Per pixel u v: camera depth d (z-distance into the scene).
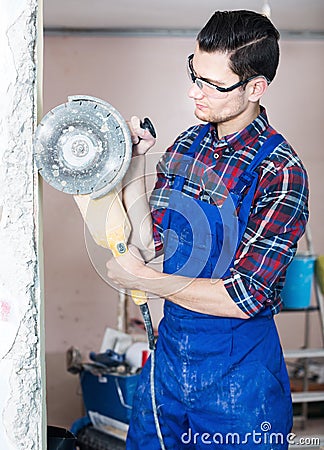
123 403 3.19
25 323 1.58
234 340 2.03
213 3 4.00
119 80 4.84
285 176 1.94
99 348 4.89
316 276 3.65
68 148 1.56
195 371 2.04
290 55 4.95
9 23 1.51
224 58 1.83
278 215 1.92
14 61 1.52
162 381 2.10
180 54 4.86
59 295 4.86
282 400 2.09
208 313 1.96
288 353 3.45
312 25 4.65
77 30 4.76
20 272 1.57
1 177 1.55
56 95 4.81
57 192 4.82
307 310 3.70
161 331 2.15
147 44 4.83
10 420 1.59
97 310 4.89
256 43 1.83
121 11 4.23
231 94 1.87
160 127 4.88
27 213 1.57
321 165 5.02
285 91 4.97
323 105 5.00
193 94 1.89
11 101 1.53
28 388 1.59
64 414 4.32
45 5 4.04
